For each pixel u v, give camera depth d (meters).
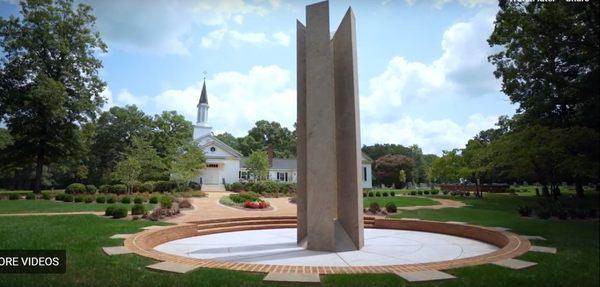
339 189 9.84
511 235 10.00
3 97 31.45
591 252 7.97
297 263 7.80
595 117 19.25
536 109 23.77
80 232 10.30
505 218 16.44
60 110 31.11
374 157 89.94
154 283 5.35
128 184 32.56
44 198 26.52
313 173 9.34
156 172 38.22
